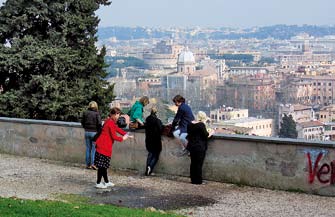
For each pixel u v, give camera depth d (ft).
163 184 39.45
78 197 35.04
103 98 94.99
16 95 90.02
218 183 39.65
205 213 30.71
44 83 87.25
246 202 33.47
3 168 46.55
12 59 90.33
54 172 44.52
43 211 27.99
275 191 36.68
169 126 43.01
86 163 46.80
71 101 90.02
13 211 27.91
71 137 49.83
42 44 93.61
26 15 94.02
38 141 52.29
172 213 30.45
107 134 38.34
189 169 42.11
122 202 33.71
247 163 38.55
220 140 39.78
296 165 36.22
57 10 94.38
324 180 35.12
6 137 54.85
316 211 31.09
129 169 45.75
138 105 45.62
